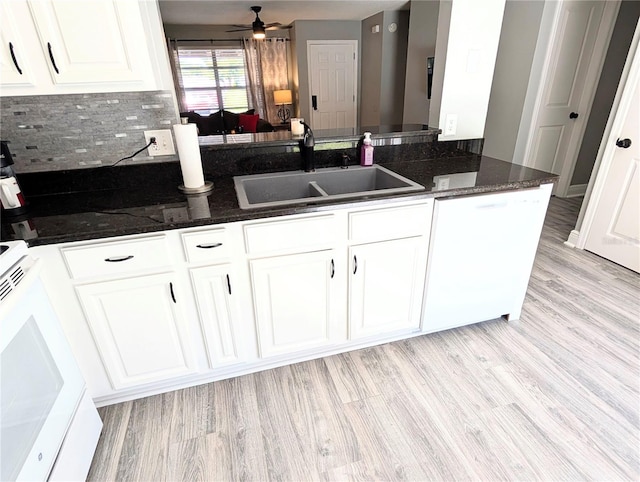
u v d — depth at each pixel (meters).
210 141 1.89
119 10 1.24
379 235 1.58
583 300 2.28
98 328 1.39
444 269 1.75
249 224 1.39
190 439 1.44
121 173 1.70
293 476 1.30
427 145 2.15
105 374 1.49
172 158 1.75
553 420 1.49
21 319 1.02
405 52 5.56
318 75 6.44
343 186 1.98
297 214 1.43
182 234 1.33
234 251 1.42
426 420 1.50
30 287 1.09
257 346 1.65
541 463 1.33
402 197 1.53
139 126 1.66
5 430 0.91
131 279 1.35
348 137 2.00
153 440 1.44
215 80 6.87
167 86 1.66
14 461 0.93
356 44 6.38
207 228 1.36
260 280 1.50
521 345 1.91
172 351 1.53
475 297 1.90
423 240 1.67
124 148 1.68
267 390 1.66
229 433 1.46
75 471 1.21
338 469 1.32
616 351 1.86
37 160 1.59
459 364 1.80
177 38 6.41
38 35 1.19
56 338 1.19
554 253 2.87
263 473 1.31
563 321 2.09
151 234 1.31
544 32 3.30
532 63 3.43
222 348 1.60
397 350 1.90
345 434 1.45
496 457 1.35
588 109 3.68
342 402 1.59
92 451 1.34
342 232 1.53
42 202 1.55
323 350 1.83
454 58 1.97
